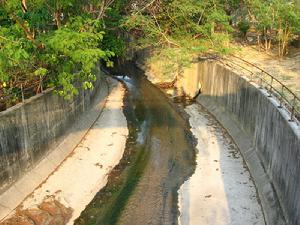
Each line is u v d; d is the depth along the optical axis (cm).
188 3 3194
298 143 1363
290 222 1384
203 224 1603
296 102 1977
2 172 1630
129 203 1797
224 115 2656
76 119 2467
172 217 1683
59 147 2145
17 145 1736
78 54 1830
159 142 2442
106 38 3484
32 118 1861
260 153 1958
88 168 2067
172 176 2028
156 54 3641
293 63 2970
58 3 2067
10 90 1897
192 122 2728
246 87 2256
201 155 2230
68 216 1678
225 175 1977
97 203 1792
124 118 2833
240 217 1628
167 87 3581
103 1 2677
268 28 3491
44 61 1906
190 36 3350
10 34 1775
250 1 3266
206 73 3058
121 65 4547
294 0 3075
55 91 2031
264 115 1916
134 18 3231
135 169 2105
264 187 1744
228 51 3039
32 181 1817
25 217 1605
